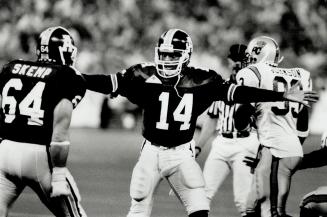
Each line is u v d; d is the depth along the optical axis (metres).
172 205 30.53
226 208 30.50
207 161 25.44
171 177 18.41
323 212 17.72
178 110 18.22
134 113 86.38
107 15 93.81
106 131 84.44
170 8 95.31
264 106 21.14
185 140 18.34
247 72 21.00
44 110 16.69
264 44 22.00
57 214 16.97
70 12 93.25
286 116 21.09
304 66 96.69
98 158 52.28
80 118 95.62
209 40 95.25
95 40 93.44
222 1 96.06
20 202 30.14
